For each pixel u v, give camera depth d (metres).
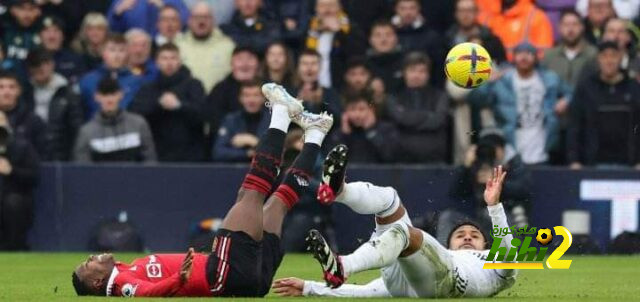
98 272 20.97
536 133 41.09
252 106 40.06
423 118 40.34
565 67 42.31
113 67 42.97
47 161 41.62
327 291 22.17
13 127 40.69
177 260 21.11
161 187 40.25
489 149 37.75
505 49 42.72
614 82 40.88
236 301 19.66
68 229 40.25
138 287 20.58
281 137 20.92
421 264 20.64
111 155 40.72
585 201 39.97
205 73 43.38
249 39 43.75
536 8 44.47
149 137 41.09
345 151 20.33
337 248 39.41
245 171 40.12
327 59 43.56
